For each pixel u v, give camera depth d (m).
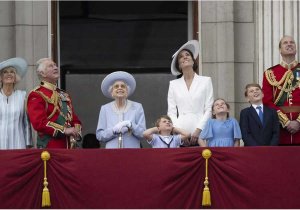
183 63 54.41
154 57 64.81
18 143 53.16
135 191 50.12
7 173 50.09
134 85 54.09
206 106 54.25
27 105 52.47
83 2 64.88
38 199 50.12
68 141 52.56
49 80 52.94
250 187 50.19
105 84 53.91
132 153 50.28
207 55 60.53
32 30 60.69
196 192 50.16
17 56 60.47
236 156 50.25
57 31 61.91
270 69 55.00
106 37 65.31
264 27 60.03
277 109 54.22
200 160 50.22
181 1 64.56
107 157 50.25
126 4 65.25
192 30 62.00
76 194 50.16
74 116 53.91
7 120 53.28
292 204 50.16
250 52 60.44
